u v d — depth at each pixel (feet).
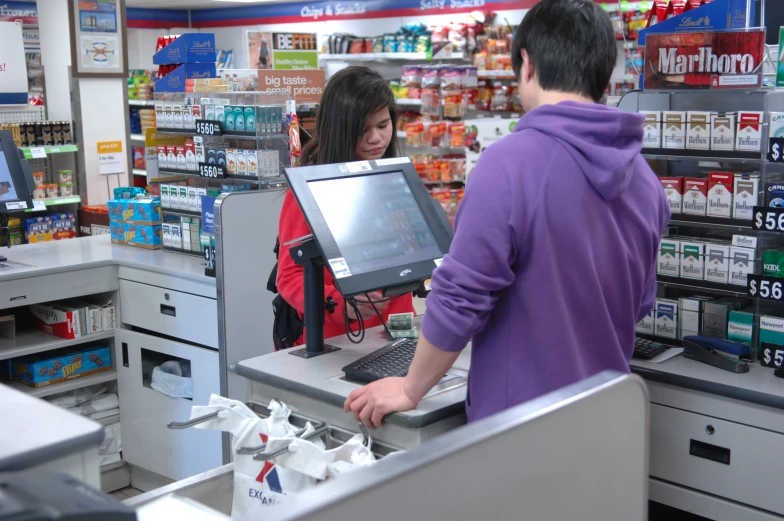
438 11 33.78
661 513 9.35
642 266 5.57
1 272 11.48
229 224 10.64
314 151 8.39
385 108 7.75
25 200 12.66
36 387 12.38
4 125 20.93
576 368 5.17
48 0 22.98
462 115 28.19
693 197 9.07
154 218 13.47
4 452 2.82
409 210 6.77
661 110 9.72
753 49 8.44
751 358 8.80
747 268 8.67
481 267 4.97
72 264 12.22
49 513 2.28
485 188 5.00
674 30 9.24
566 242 5.04
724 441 8.19
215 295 11.21
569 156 5.07
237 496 5.54
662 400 8.61
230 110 11.93
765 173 8.57
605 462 3.73
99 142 22.33
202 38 13.64
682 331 9.33
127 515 2.44
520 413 3.32
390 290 6.33
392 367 6.09
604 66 5.32
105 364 13.26
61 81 23.21
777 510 7.87
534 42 5.37
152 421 12.55
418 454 2.92
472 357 5.54
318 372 6.37
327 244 5.95
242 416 5.57
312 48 27.58
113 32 22.22
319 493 2.63
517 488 3.28
